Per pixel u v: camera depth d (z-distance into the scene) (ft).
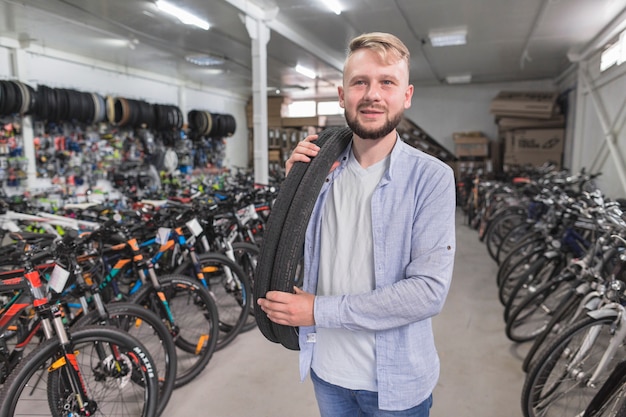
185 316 9.86
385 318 2.87
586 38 19.88
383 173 3.30
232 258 9.47
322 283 3.47
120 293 8.14
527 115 26.45
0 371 6.21
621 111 17.31
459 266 15.23
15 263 5.72
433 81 32.17
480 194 22.33
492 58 24.30
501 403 6.97
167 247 8.65
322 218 3.54
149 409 5.92
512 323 8.64
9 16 14.58
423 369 3.27
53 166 17.99
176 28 16.99
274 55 22.34
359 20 17.35
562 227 9.74
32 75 18.12
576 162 23.45
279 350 8.91
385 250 3.17
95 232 6.95
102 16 15.21
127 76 23.44
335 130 3.77
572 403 6.59
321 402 3.63
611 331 5.57
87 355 6.66
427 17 16.97
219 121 27.94
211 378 7.82
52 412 5.17
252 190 12.86
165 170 23.07
